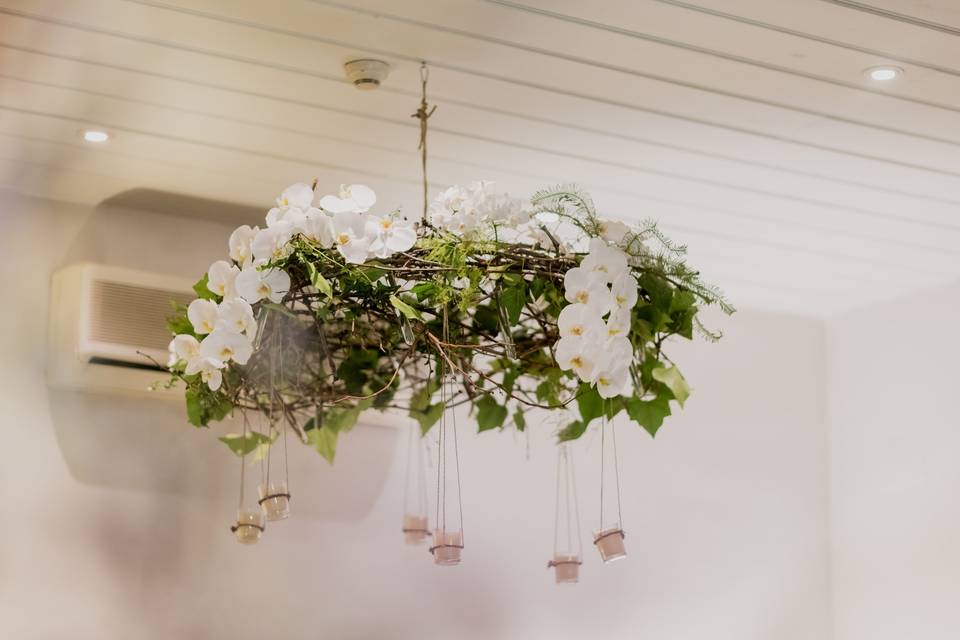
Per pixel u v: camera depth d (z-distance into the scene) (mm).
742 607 4383
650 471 4344
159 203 3668
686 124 3057
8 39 2711
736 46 2658
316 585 3762
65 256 3584
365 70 2770
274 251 2303
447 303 2414
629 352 2316
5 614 3357
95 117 3094
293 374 2730
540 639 4062
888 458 4371
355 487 3875
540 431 4188
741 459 4488
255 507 3717
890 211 3582
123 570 3514
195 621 3576
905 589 4234
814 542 4539
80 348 3389
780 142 3143
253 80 2877
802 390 4637
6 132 3186
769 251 3965
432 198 3619
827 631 4488
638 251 2490
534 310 2547
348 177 3471
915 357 4309
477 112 3025
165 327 3523
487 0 2498
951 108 2906
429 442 4020
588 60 2744
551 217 3408
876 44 2621
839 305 4555
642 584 4254
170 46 2723
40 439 3477
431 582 3934
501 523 4078
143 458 3594
